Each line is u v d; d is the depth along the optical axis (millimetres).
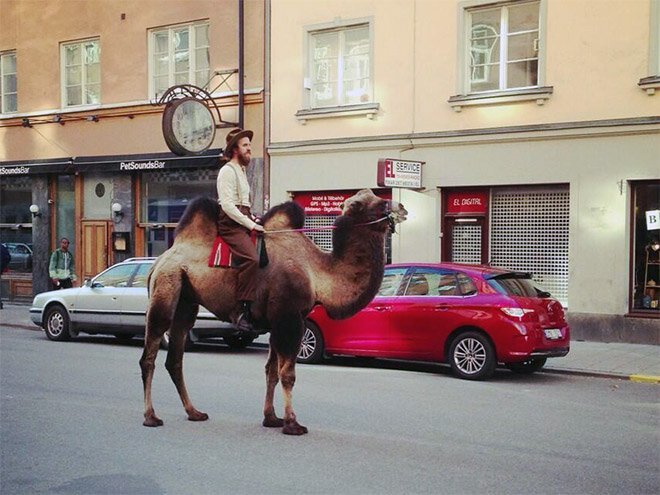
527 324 11328
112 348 15203
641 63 15375
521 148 16625
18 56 25359
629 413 9266
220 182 7754
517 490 6031
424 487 6059
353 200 7680
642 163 15367
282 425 8102
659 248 15484
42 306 16703
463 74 17500
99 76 23797
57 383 10781
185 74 22156
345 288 7684
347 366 13109
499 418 8781
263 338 17000
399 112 18234
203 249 7984
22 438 7574
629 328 15531
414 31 18016
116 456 6910
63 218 24906
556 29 16234
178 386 8367
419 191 17844
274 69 20156
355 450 7164
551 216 16578
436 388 10812
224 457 6883
